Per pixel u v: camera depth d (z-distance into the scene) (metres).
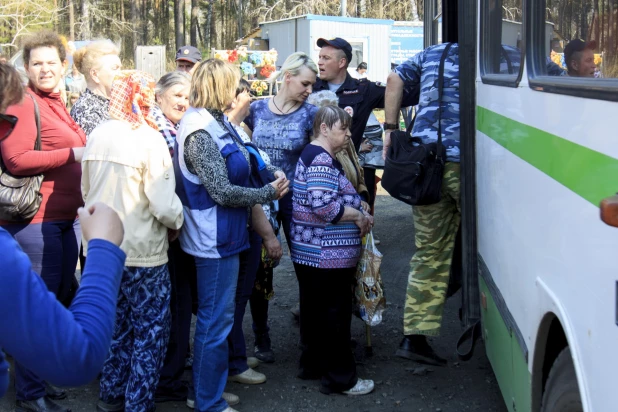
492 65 3.81
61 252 4.05
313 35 23.94
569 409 2.32
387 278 6.76
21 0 29.58
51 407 4.05
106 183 3.62
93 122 4.31
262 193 3.85
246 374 4.55
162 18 56.97
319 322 4.31
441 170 4.39
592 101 2.05
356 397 4.40
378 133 6.30
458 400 4.36
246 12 54.28
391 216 9.30
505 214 3.30
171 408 4.23
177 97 4.28
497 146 3.53
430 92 4.57
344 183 4.25
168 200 3.63
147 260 3.72
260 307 4.83
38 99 3.90
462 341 4.21
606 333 1.91
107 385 4.04
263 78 19.12
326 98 4.81
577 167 2.17
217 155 3.75
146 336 3.82
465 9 4.20
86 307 1.62
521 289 2.95
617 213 1.70
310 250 4.19
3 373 1.71
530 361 2.76
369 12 39.34
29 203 3.78
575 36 2.36
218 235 3.82
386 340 5.29
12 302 1.52
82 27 44.38
